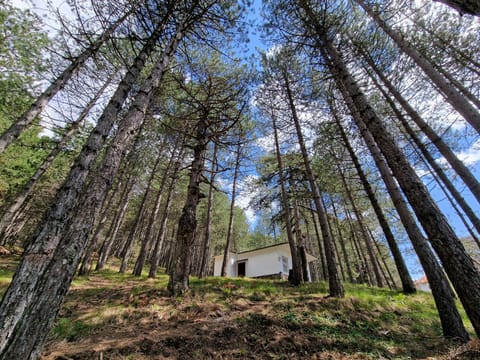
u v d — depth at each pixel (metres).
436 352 3.79
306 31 6.51
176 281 5.99
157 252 11.55
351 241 20.55
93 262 16.97
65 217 2.74
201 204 21.83
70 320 4.07
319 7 6.33
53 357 2.89
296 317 4.96
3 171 12.17
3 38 7.33
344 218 17.77
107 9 4.41
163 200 21.44
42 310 2.17
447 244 3.68
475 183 6.65
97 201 2.88
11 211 7.52
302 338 4.05
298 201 13.53
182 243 6.47
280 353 3.54
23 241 21.14
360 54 8.04
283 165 12.58
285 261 17.75
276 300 6.09
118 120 8.26
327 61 6.47
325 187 12.92
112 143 3.35
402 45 6.32
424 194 4.09
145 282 8.80
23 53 7.40
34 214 18.61
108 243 13.58
